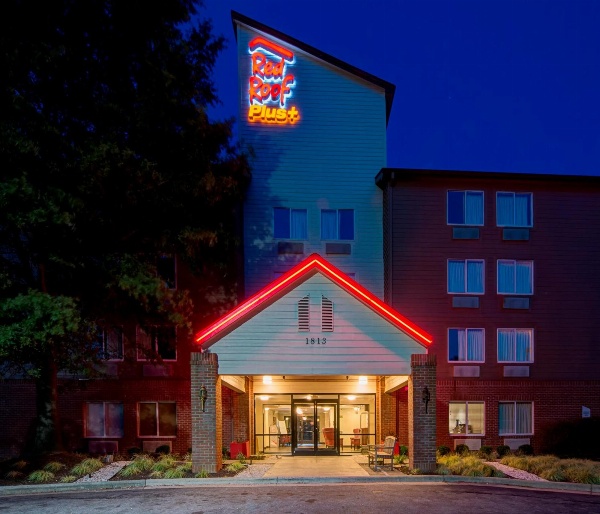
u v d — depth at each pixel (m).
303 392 19.86
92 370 16.52
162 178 14.95
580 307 20.31
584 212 20.73
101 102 13.95
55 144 12.90
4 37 11.86
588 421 19.27
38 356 14.97
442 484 13.16
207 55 16.47
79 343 16.34
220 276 19.97
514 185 20.61
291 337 14.52
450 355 19.86
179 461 16.22
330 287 14.73
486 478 13.53
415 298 19.81
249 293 20.12
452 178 20.28
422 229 20.16
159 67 14.93
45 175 12.91
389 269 19.84
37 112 12.40
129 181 14.58
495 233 20.39
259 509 10.39
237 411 19.34
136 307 16.48
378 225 20.80
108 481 13.01
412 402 14.37
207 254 17.88
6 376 19.28
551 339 20.12
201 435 14.11
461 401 19.72
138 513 10.12
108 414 19.52
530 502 11.09
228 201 19.47
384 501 11.09
